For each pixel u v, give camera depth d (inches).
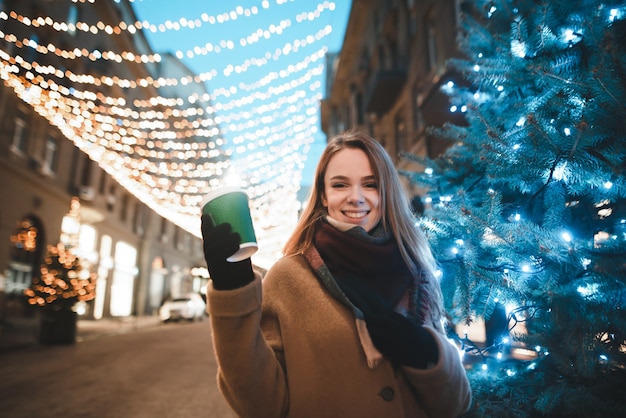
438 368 44.5
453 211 72.6
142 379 272.8
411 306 52.6
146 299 1169.4
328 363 46.2
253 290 41.1
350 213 55.7
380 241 52.9
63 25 319.9
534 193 73.0
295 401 45.5
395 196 57.6
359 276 50.6
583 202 70.9
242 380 40.8
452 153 98.7
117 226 981.2
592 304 57.6
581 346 57.0
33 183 634.8
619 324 56.3
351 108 1006.4
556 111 67.6
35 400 214.7
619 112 56.2
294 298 50.7
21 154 604.1
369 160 57.8
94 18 794.2
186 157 493.0
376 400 44.8
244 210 40.3
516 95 81.8
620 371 66.4
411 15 623.8
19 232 613.9
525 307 69.9
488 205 67.5
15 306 602.9
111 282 970.1
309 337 47.9
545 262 64.8
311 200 60.1
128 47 920.9
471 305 67.8
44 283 420.8
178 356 378.3
